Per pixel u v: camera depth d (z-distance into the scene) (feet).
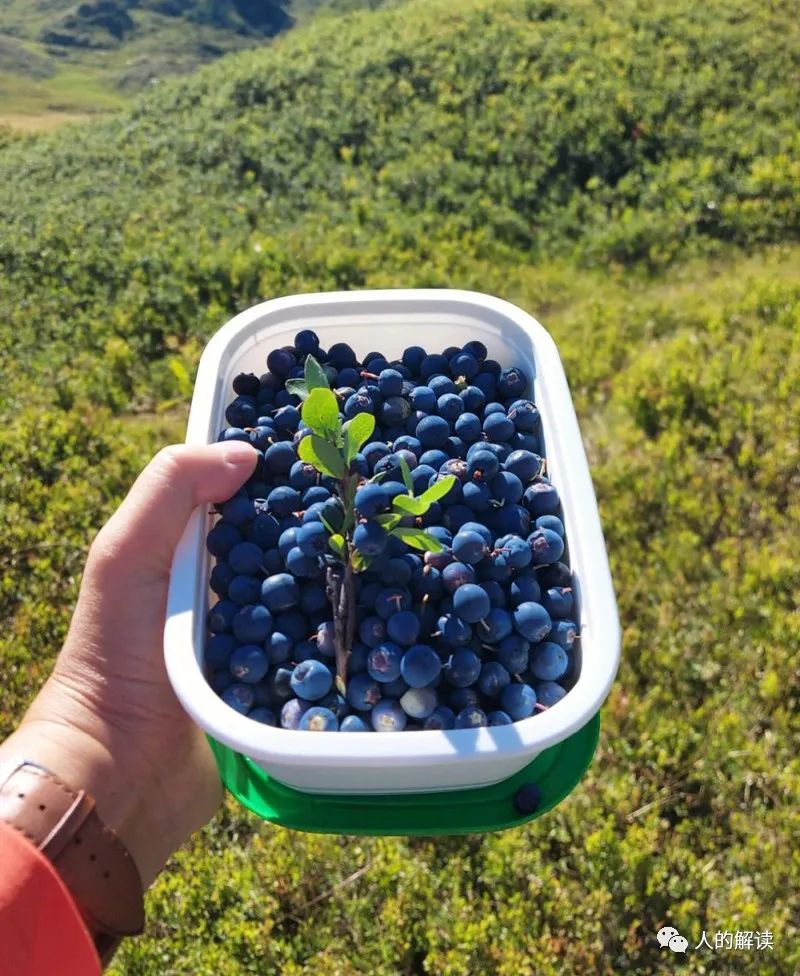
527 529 0.88
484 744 0.66
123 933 0.81
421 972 1.49
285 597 0.81
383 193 4.37
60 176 5.45
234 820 1.63
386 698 0.76
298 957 1.49
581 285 3.65
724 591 2.00
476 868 1.57
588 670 0.73
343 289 3.55
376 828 0.80
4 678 1.90
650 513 2.25
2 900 0.70
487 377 1.03
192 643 0.76
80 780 0.87
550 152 4.54
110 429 2.69
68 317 3.58
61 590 2.14
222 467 0.90
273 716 0.79
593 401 2.74
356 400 0.97
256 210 4.37
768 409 2.49
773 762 1.71
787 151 4.36
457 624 0.76
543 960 1.45
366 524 0.75
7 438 2.59
